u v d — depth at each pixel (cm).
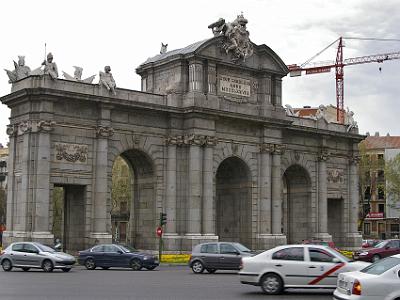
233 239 7225
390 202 14550
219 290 3259
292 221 8081
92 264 4953
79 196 6084
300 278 3055
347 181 8375
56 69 5869
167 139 6544
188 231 6456
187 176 6544
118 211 13488
